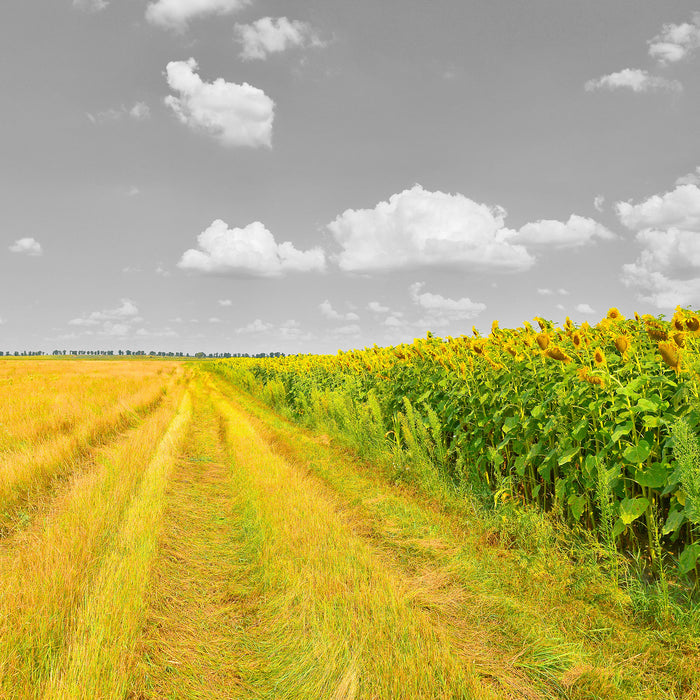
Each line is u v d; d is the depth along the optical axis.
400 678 2.58
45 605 3.13
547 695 2.59
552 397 4.92
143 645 3.01
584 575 3.58
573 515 4.34
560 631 3.09
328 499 5.93
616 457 4.11
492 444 5.92
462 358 6.78
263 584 3.92
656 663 2.75
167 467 7.55
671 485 3.44
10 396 15.27
